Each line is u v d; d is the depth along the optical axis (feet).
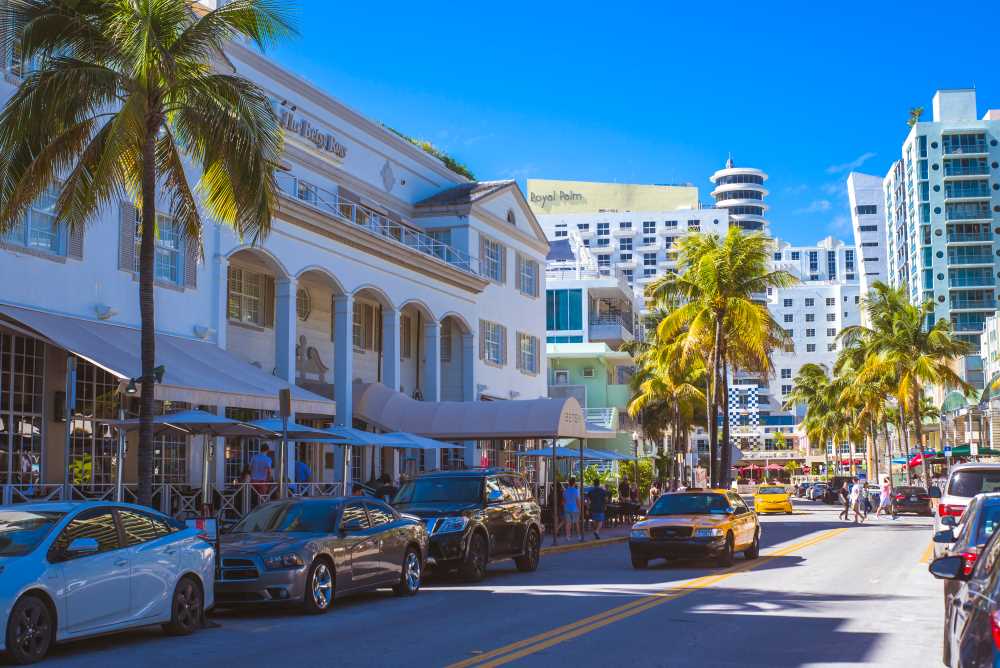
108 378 79.56
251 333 104.01
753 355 146.20
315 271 104.58
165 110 57.00
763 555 88.58
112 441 79.41
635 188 610.24
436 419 109.81
